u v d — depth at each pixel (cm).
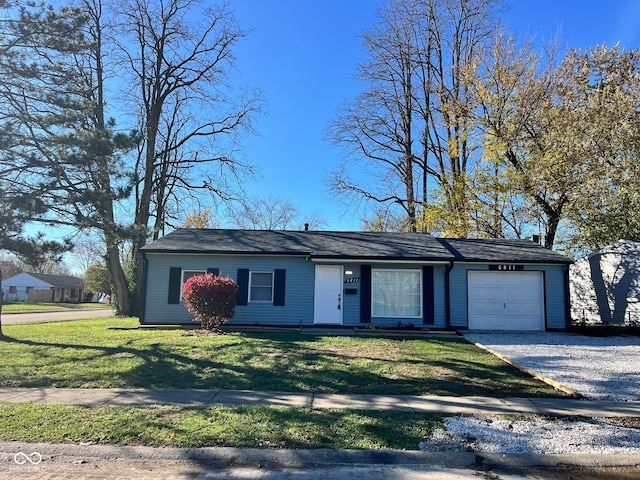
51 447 531
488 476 482
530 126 2362
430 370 965
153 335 1414
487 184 2392
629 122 2058
